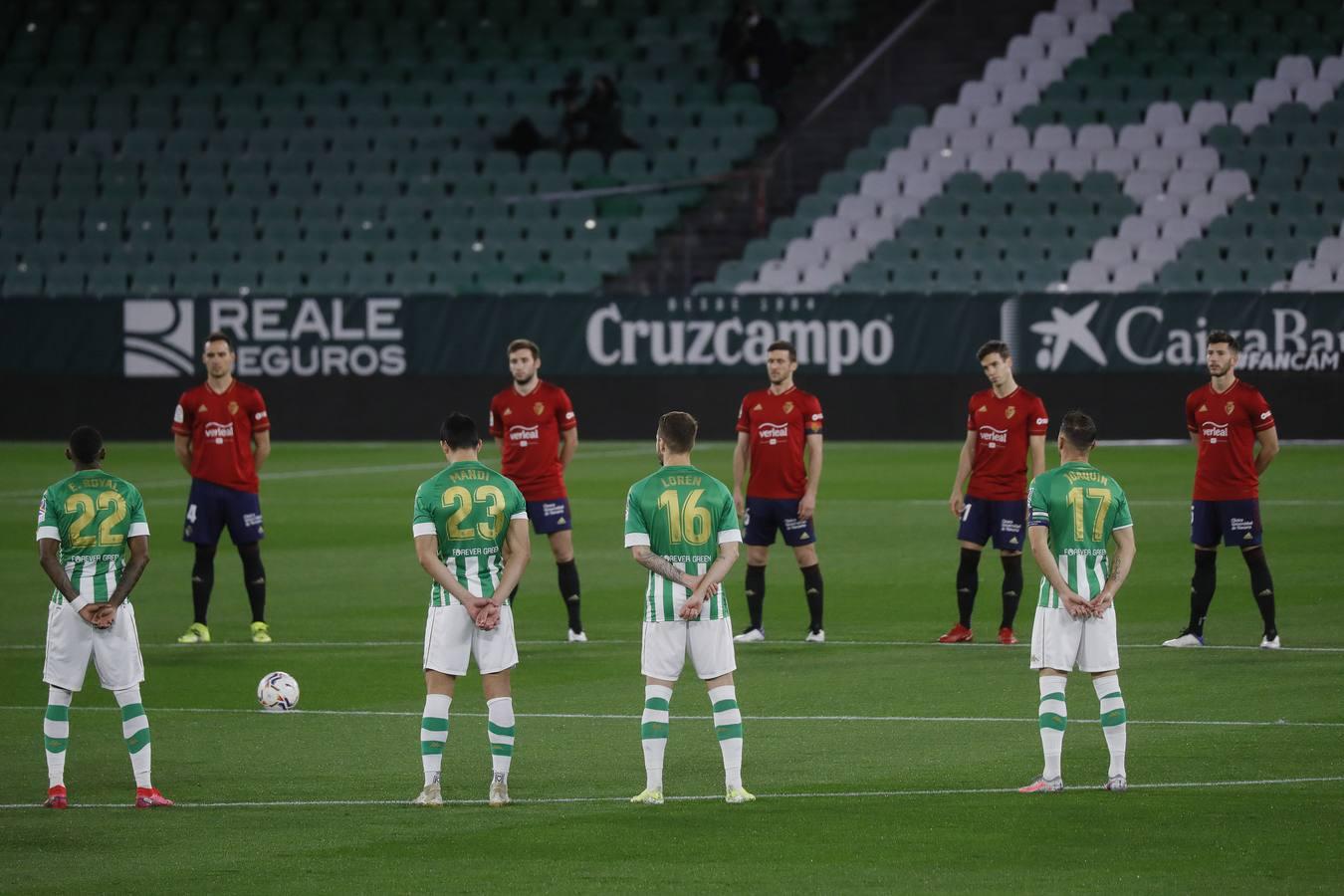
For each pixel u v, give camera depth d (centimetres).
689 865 2530
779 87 12669
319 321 10756
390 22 13588
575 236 12031
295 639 4788
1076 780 3100
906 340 10388
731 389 10562
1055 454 7750
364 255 11962
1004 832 2697
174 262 12056
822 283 11381
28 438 10875
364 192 12344
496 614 2936
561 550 4759
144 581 5831
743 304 10525
